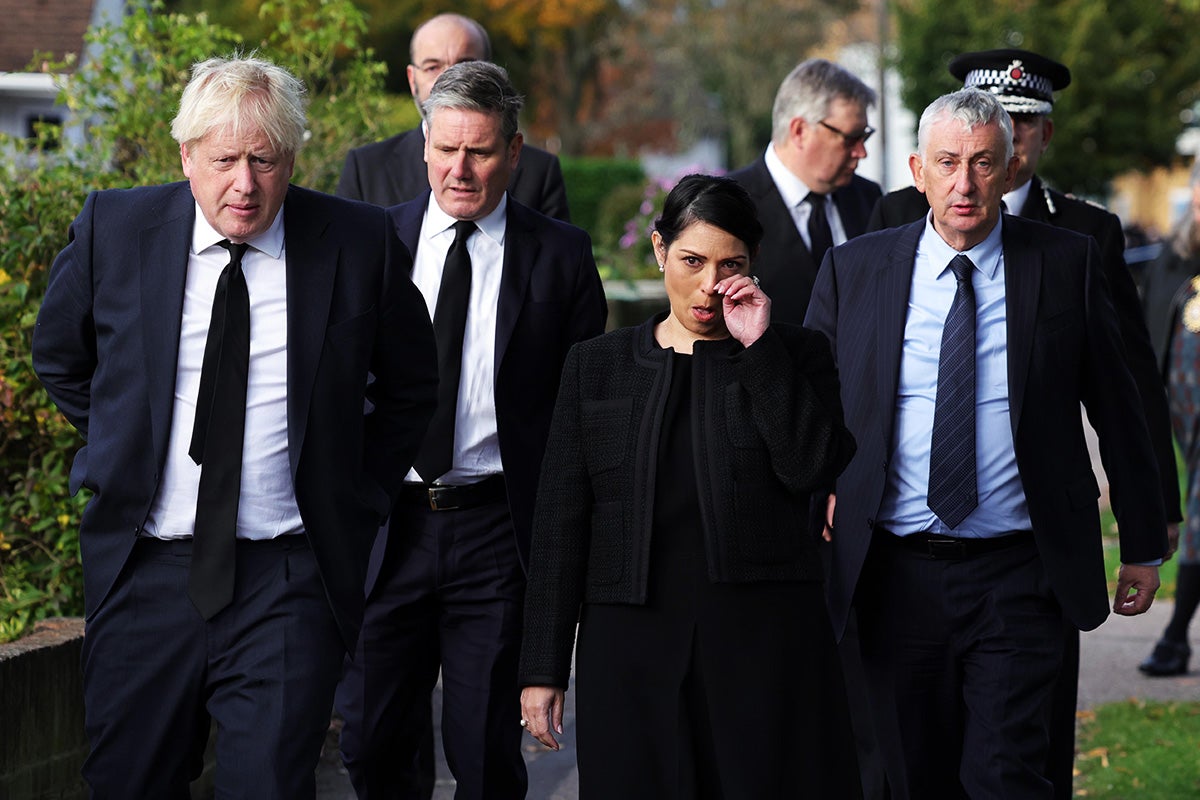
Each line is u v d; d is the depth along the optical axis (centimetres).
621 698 660
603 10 8269
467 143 831
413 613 855
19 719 834
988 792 777
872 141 6328
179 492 675
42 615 1002
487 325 853
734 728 654
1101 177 5278
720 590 657
